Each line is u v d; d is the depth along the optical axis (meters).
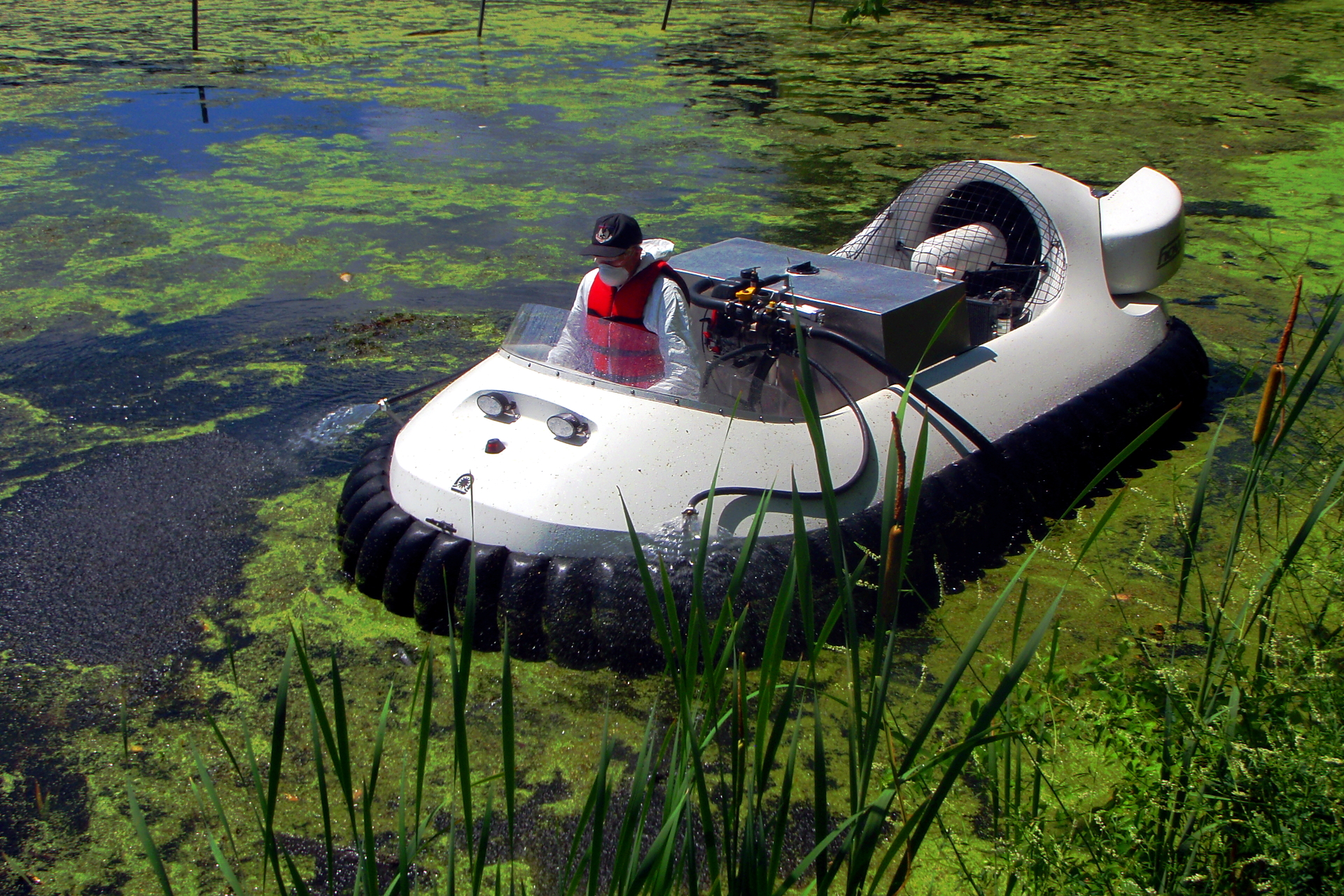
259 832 2.59
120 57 12.47
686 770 1.72
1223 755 1.80
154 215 7.30
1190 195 7.86
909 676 3.08
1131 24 15.73
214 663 3.17
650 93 11.23
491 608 3.14
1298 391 4.70
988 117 10.33
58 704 3.01
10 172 8.16
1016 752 2.12
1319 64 12.95
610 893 1.70
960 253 4.37
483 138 9.41
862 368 3.54
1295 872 1.68
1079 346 4.19
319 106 10.39
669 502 3.14
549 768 2.79
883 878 2.41
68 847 2.56
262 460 4.30
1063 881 1.85
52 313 5.71
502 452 3.25
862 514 3.32
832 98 11.10
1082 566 3.58
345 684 3.07
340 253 6.67
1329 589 2.18
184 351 5.30
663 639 1.66
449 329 5.60
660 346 3.31
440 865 2.47
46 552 3.67
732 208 7.54
